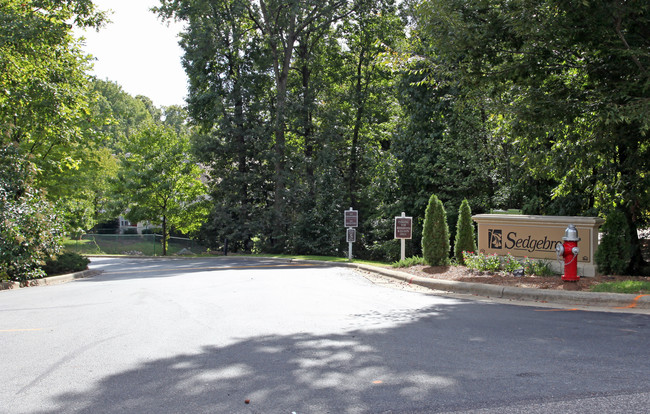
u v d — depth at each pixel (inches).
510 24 402.6
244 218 1510.8
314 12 1381.6
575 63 445.7
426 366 206.5
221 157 1523.1
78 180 1294.3
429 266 598.2
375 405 163.3
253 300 406.3
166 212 1626.5
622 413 150.6
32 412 162.4
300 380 191.0
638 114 372.8
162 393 179.2
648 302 333.4
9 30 719.1
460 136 948.0
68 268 757.9
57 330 291.6
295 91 1504.7
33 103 781.3
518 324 289.6
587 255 490.3
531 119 426.9
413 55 636.7
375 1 1366.9
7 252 592.1
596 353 221.5
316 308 362.0
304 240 1314.0
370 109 1524.4
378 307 363.3
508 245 549.6
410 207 1113.4
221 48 1400.1
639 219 614.9
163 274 732.7
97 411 162.7
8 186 636.1
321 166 1397.6
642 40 408.2
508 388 176.6
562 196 653.3
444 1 429.7
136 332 283.1
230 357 226.1
